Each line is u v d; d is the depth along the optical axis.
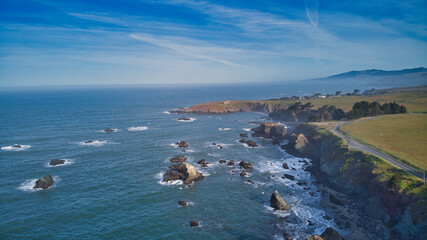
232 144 98.56
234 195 55.41
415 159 55.12
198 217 46.34
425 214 35.75
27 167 69.38
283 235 41.06
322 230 42.44
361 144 69.69
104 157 78.88
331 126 98.31
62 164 72.12
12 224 43.06
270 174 68.06
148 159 77.81
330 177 62.75
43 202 50.72
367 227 42.59
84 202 50.94
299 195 55.66
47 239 39.31
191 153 85.12
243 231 42.22
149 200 52.31
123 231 41.59
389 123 98.31
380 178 48.09
